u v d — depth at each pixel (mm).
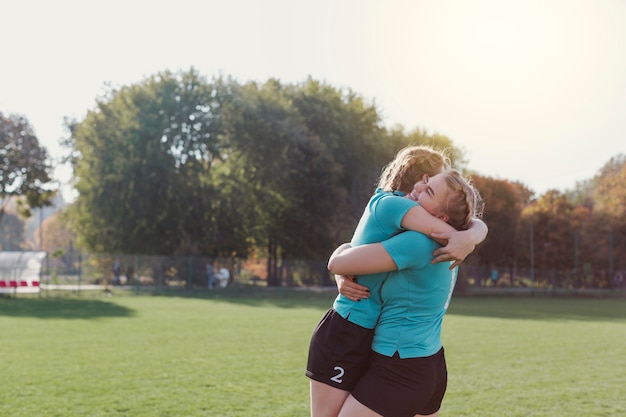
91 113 47156
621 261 69688
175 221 46469
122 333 17188
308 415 7652
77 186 46781
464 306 37094
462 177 3676
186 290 41625
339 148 53625
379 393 3410
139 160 45781
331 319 3629
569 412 8141
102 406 8023
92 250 48281
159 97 46938
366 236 3596
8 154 50844
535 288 58250
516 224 67188
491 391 9547
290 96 54594
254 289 43094
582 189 91562
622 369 12016
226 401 8430
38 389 9117
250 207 49562
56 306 28000
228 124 48688
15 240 118375
